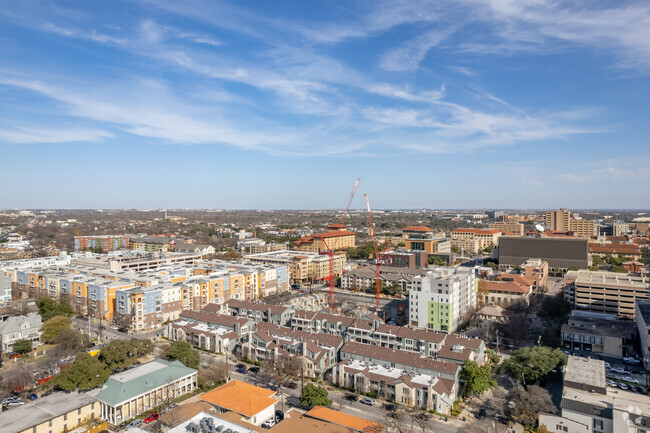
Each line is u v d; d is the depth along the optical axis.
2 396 145.75
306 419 125.50
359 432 118.50
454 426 134.75
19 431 115.25
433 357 177.38
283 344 187.00
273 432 116.50
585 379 140.50
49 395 142.75
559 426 130.62
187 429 101.56
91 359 154.62
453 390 149.62
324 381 168.88
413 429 131.88
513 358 163.00
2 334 191.88
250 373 175.62
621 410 120.56
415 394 147.75
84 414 132.75
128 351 169.12
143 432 105.75
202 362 186.25
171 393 150.12
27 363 183.12
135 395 138.75
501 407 148.25
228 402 134.12
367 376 157.50
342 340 186.62
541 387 153.88
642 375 175.25
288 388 162.25
